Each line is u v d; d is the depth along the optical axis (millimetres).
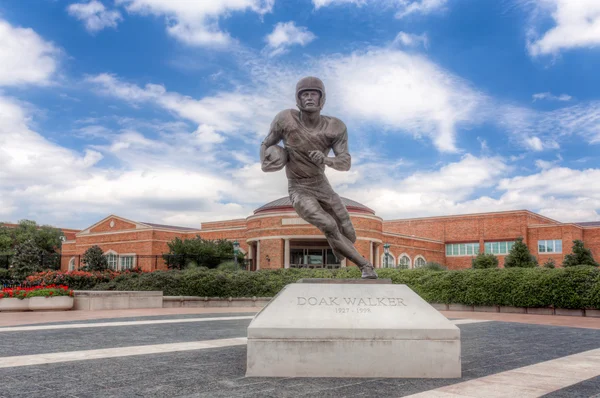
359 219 43219
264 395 4574
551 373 5832
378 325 5543
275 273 21859
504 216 57812
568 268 16750
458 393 4711
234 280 20531
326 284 5969
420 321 5613
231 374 5562
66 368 5914
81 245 59562
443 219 62375
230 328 10773
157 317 13930
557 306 16766
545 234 55281
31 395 4574
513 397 4574
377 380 5277
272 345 5461
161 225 60719
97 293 16812
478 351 7734
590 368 6199
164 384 5043
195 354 7023
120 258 55094
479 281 18484
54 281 20312
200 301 19688
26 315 14477
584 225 60500
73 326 11070
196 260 34531
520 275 17688
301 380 5246
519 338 9602
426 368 5492
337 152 6582
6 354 6996
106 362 6340
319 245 46156
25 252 27891
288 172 6758
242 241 51906
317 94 6340
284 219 42688
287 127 6457
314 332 5477
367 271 6516
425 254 58031
